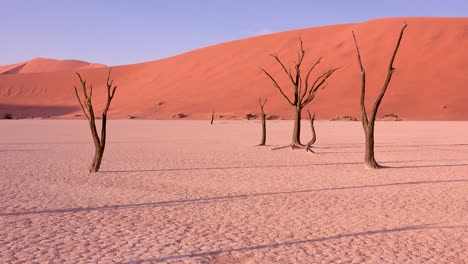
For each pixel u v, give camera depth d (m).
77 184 13.77
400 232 8.66
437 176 15.82
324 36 124.00
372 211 10.36
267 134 41.56
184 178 15.12
